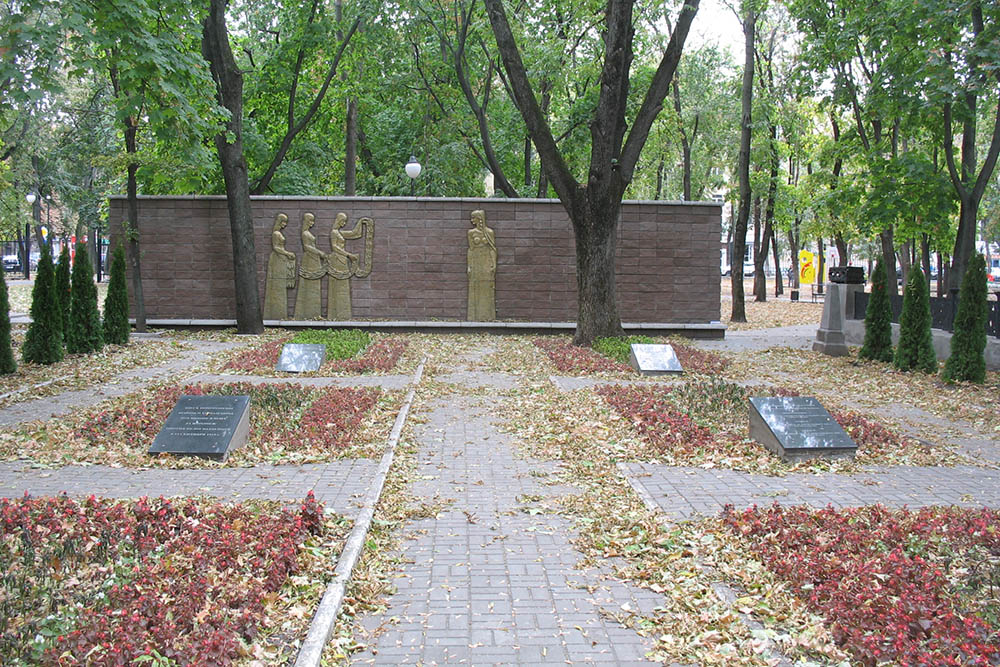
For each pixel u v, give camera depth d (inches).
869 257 1822.1
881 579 196.1
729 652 172.1
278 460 328.2
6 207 1386.6
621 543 237.3
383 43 948.6
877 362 666.2
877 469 329.1
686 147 1352.1
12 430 375.2
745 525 241.6
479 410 448.5
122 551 207.0
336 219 850.1
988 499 289.9
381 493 287.6
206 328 840.3
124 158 745.6
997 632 173.2
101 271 2245.3
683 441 359.9
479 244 847.7
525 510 272.7
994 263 2711.6
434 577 215.5
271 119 1054.4
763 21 1212.5
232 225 814.5
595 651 175.5
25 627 162.6
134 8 519.8
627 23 650.2
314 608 188.9
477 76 1096.8
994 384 546.3
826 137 1306.6
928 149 887.7
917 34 687.7
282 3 938.7
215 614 173.6
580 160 1167.6
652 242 855.1
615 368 579.2
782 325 1079.6
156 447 331.0
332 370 566.9
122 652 150.9
